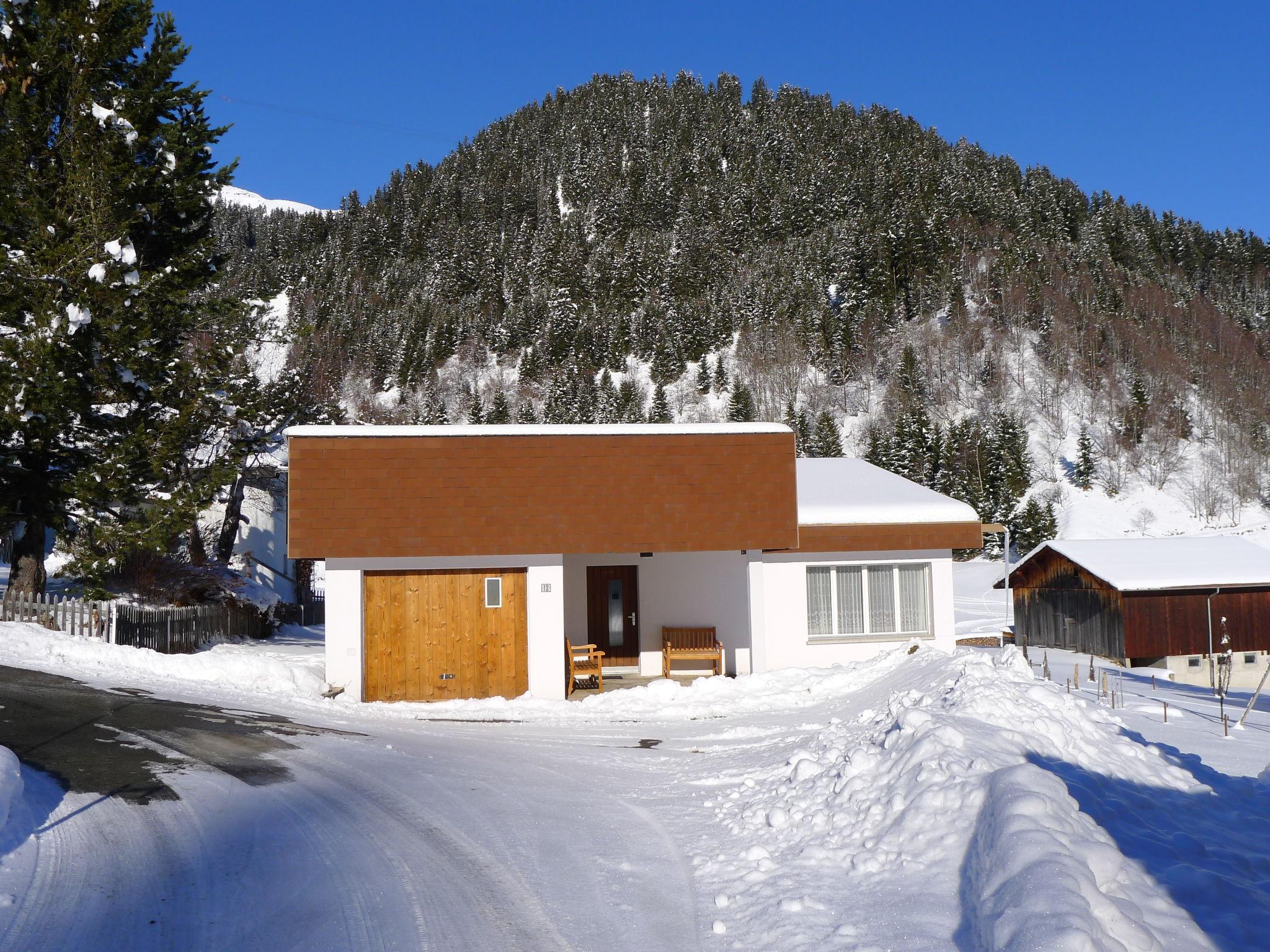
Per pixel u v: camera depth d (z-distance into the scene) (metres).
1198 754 9.96
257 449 24.89
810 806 6.75
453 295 134.88
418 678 15.02
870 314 114.19
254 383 27.77
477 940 4.94
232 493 30.66
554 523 15.32
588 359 112.38
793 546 16.00
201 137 21.08
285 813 7.29
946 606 17.56
